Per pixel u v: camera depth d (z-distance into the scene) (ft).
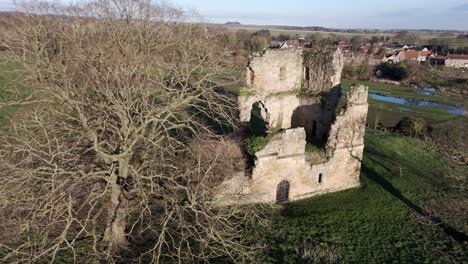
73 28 72.95
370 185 100.48
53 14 83.51
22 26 77.46
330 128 90.48
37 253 50.42
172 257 57.47
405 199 94.32
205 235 63.52
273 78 112.98
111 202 59.57
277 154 83.56
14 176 53.52
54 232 64.49
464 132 161.07
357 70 332.19
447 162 124.98
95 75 63.62
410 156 127.54
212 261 62.69
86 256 59.47
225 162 79.77
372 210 87.04
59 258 59.77
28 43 65.62
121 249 60.80
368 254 70.18
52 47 72.38
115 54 71.72
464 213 88.58
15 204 55.57
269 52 110.01
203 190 59.67
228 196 73.56
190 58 85.81
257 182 82.79
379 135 146.82
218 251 64.49
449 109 226.17
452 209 90.53
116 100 56.39
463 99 254.27
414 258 69.82
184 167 70.69
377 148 130.41
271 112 115.24
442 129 168.45
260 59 108.99
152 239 66.74
